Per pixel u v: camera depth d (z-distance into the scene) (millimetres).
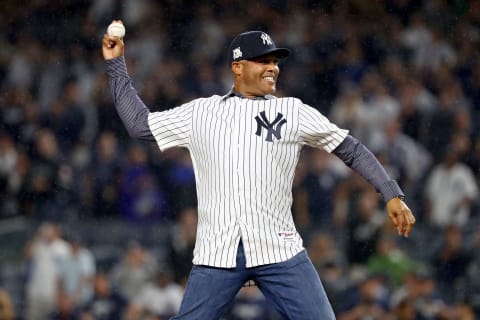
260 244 15625
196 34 54094
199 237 15977
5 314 35188
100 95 50438
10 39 55719
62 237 40750
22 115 49750
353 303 35719
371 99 48844
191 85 50938
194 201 44750
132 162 45438
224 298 15836
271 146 15781
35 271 39281
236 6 55250
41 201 46062
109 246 44219
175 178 44906
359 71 51781
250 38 16422
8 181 46562
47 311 38781
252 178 15680
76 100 50719
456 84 51406
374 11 54656
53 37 55562
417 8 55000
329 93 51594
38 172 46438
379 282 35656
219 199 15750
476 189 44719
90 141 48969
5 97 53156
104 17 55625
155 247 43625
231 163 15727
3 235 44969
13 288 41906
